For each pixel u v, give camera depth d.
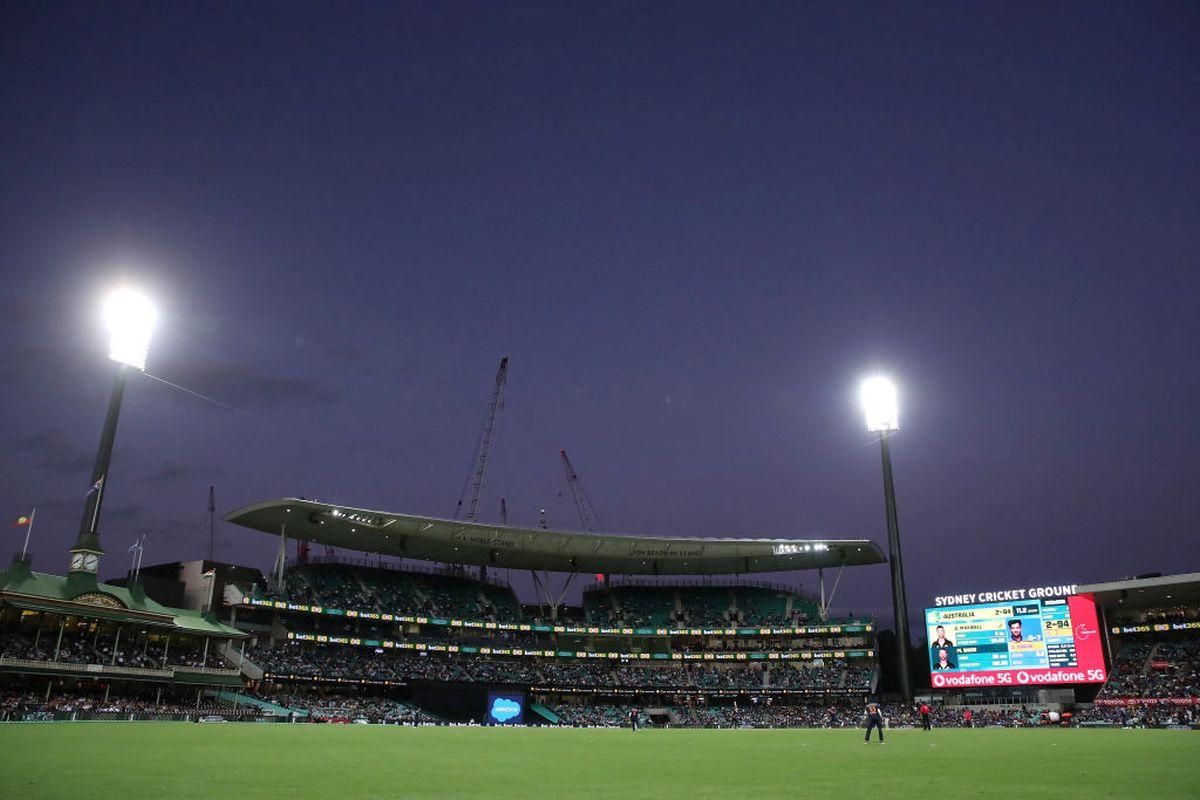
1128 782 22.86
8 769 25.25
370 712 106.56
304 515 119.94
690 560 148.88
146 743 42.38
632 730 93.81
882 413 125.00
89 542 91.81
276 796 19.39
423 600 140.38
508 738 63.66
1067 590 107.12
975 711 109.00
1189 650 110.00
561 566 149.88
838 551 142.00
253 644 117.00
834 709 124.44
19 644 85.56
